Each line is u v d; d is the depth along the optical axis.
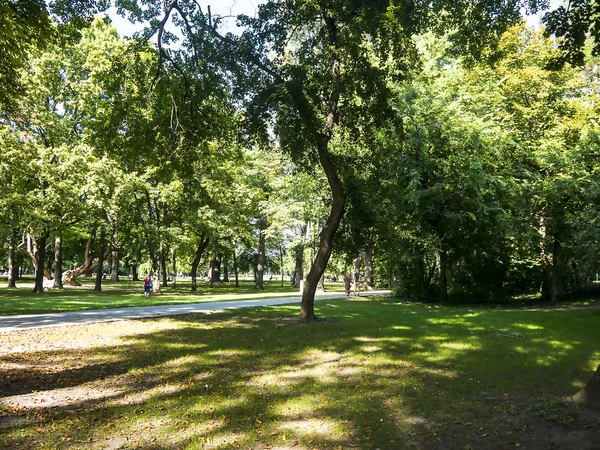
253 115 14.92
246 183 42.41
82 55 30.48
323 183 27.23
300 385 7.62
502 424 5.71
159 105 14.88
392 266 28.42
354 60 13.90
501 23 12.55
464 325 14.75
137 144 14.84
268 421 5.90
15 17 9.80
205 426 5.72
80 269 43.94
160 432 5.52
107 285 48.72
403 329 13.90
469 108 24.64
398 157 23.11
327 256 16.42
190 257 58.84
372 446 5.13
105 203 29.98
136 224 35.28
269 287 50.50
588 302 23.09
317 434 5.46
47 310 18.83
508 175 24.30
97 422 5.87
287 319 16.53
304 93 14.20
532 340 11.73
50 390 7.36
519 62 27.59
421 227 24.08
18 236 35.91
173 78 14.63
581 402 6.07
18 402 6.71
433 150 23.67
